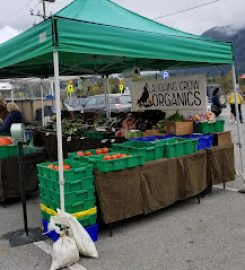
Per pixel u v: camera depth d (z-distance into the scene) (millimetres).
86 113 9930
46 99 16281
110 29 4238
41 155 6266
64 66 8086
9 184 5914
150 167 4805
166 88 7004
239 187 6383
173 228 4652
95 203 4332
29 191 6105
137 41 4492
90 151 5129
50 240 4434
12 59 4738
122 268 3650
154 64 7582
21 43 4484
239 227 4574
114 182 4406
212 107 20812
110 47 4234
